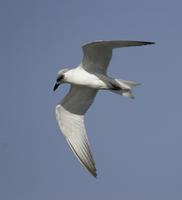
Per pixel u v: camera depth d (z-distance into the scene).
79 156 18.28
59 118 18.73
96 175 17.77
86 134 18.52
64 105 18.86
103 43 16.98
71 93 18.77
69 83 18.20
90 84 17.88
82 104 18.92
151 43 16.12
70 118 18.80
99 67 17.89
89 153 18.14
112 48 17.28
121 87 17.75
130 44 16.66
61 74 18.25
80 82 17.92
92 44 17.09
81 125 18.72
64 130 18.69
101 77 17.77
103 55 17.58
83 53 17.55
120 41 16.61
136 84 17.77
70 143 18.53
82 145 18.39
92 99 18.92
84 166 18.06
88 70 17.92
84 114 18.89
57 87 18.31
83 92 18.77
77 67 18.08
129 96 17.73
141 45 16.44
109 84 17.75
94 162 17.92
